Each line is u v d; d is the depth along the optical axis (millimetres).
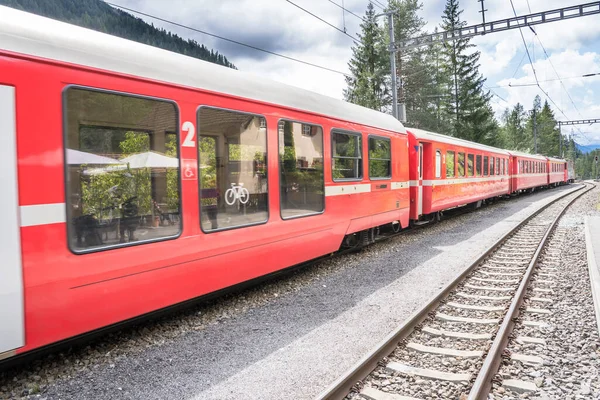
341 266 7617
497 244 9016
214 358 3955
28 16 3332
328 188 6902
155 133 4133
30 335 3229
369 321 4824
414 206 11297
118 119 3807
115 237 3787
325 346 4164
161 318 4996
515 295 5348
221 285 4926
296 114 6152
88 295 3590
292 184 6062
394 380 3420
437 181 12430
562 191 33094
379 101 34938
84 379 3568
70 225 3434
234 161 5043
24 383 3471
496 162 19562
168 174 4254
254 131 5359
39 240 3232
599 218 13734
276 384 3424
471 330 4520
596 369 3594
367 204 8211
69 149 3430
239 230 5105
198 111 4566
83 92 3543
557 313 4992
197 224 4555
